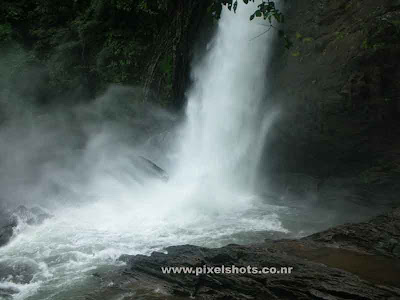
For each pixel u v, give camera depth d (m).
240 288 6.24
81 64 19.06
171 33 16.12
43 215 11.19
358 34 11.27
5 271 8.08
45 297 7.04
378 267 6.82
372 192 12.02
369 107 11.16
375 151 11.98
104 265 8.22
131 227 10.48
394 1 10.88
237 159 14.18
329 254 7.37
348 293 5.68
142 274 7.18
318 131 12.30
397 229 7.96
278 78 13.24
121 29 18.41
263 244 7.93
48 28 20.09
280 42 13.43
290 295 5.91
